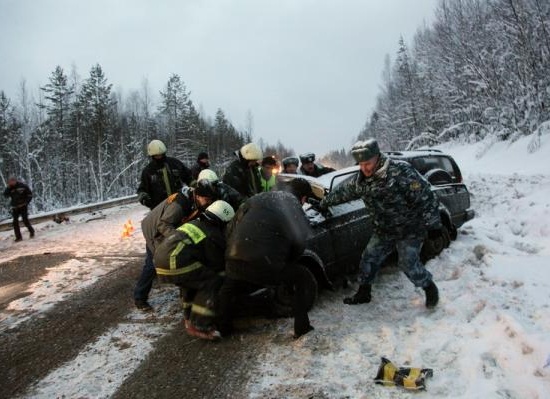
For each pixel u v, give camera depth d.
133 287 6.47
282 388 3.55
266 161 6.23
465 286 4.94
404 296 5.02
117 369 4.12
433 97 31.33
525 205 8.79
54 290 6.62
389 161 4.36
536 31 19.11
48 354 4.54
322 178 6.65
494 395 3.09
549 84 18.27
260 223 4.05
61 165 46.16
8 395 3.85
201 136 60.81
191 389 3.69
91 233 11.81
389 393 3.33
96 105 44.56
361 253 5.54
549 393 2.99
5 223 13.70
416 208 4.38
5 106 46.78
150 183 5.98
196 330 4.42
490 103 22.53
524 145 16.88
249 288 4.45
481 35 24.80
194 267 4.34
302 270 4.32
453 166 8.14
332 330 4.38
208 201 4.77
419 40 37.50
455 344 3.84
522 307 4.17
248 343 4.36
